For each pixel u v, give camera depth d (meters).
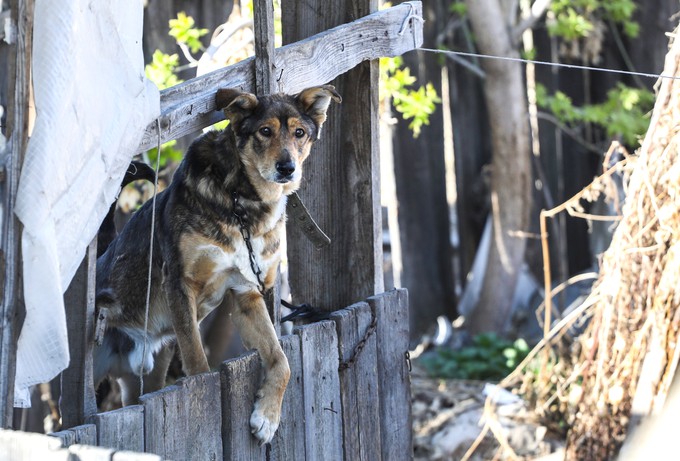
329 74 7.92
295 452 7.28
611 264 10.12
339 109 8.48
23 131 5.06
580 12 17.08
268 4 7.18
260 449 6.89
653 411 9.55
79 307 5.88
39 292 5.06
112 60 5.72
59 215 5.21
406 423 8.81
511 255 16.61
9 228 5.06
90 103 5.43
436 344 17.48
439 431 13.21
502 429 12.45
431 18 17.30
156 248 7.46
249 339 7.22
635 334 9.88
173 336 8.03
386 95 12.41
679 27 9.41
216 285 7.30
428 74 17.41
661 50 17.19
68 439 5.27
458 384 15.18
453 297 18.09
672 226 9.32
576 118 17.05
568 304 17.41
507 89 15.82
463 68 17.75
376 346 8.30
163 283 7.26
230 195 7.04
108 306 7.81
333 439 7.71
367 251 8.47
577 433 10.61
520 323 17.55
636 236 9.70
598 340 10.48
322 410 7.57
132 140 5.89
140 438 5.81
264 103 7.09
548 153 17.84
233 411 6.62
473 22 15.38
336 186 8.55
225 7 13.78
